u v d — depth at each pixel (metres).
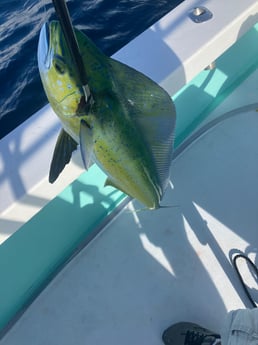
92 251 1.70
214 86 2.03
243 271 1.62
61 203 1.59
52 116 1.35
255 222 1.74
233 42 1.62
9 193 1.19
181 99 1.88
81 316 1.56
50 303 1.59
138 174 0.79
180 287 1.60
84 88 0.69
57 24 0.72
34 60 3.37
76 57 0.66
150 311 1.55
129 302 1.58
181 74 1.45
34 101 3.06
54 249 1.67
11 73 3.29
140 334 1.51
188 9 1.63
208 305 1.56
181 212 1.78
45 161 1.24
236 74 2.15
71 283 1.63
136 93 0.75
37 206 1.24
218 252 1.67
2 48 3.51
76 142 0.82
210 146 1.96
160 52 1.48
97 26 3.48
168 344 1.46
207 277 1.62
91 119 0.73
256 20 1.66
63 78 0.71
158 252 1.68
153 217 1.77
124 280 1.63
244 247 1.68
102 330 1.53
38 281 1.65
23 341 1.52
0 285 1.55
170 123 0.78
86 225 1.75
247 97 2.11
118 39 3.37
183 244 1.70
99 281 1.63
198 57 1.48
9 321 1.57
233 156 1.93
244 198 1.80
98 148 0.76
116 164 0.78
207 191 1.83
